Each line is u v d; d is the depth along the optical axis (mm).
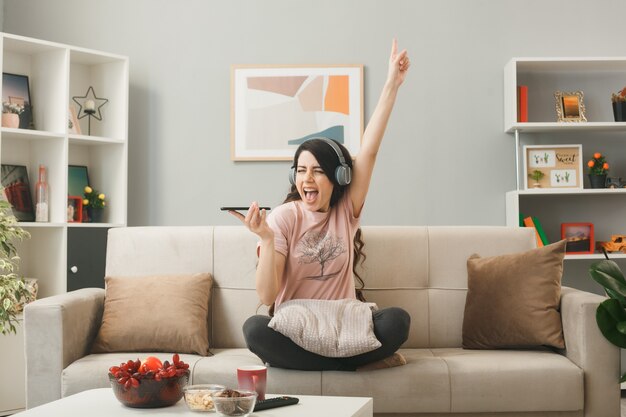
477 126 4461
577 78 4461
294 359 2375
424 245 2959
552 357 2520
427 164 4465
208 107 4574
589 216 4410
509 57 4457
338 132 4484
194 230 3002
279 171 4527
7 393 3654
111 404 1858
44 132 4004
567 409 2402
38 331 2486
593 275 2693
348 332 2350
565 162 4277
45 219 4105
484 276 2787
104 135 4461
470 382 2383
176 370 1837
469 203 4445
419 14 4492
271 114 4523
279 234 2572
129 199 4578
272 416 1729
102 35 4641
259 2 4559
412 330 2898
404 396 2371
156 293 2779
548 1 4457
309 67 4500
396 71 2715
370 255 2938
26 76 4246
